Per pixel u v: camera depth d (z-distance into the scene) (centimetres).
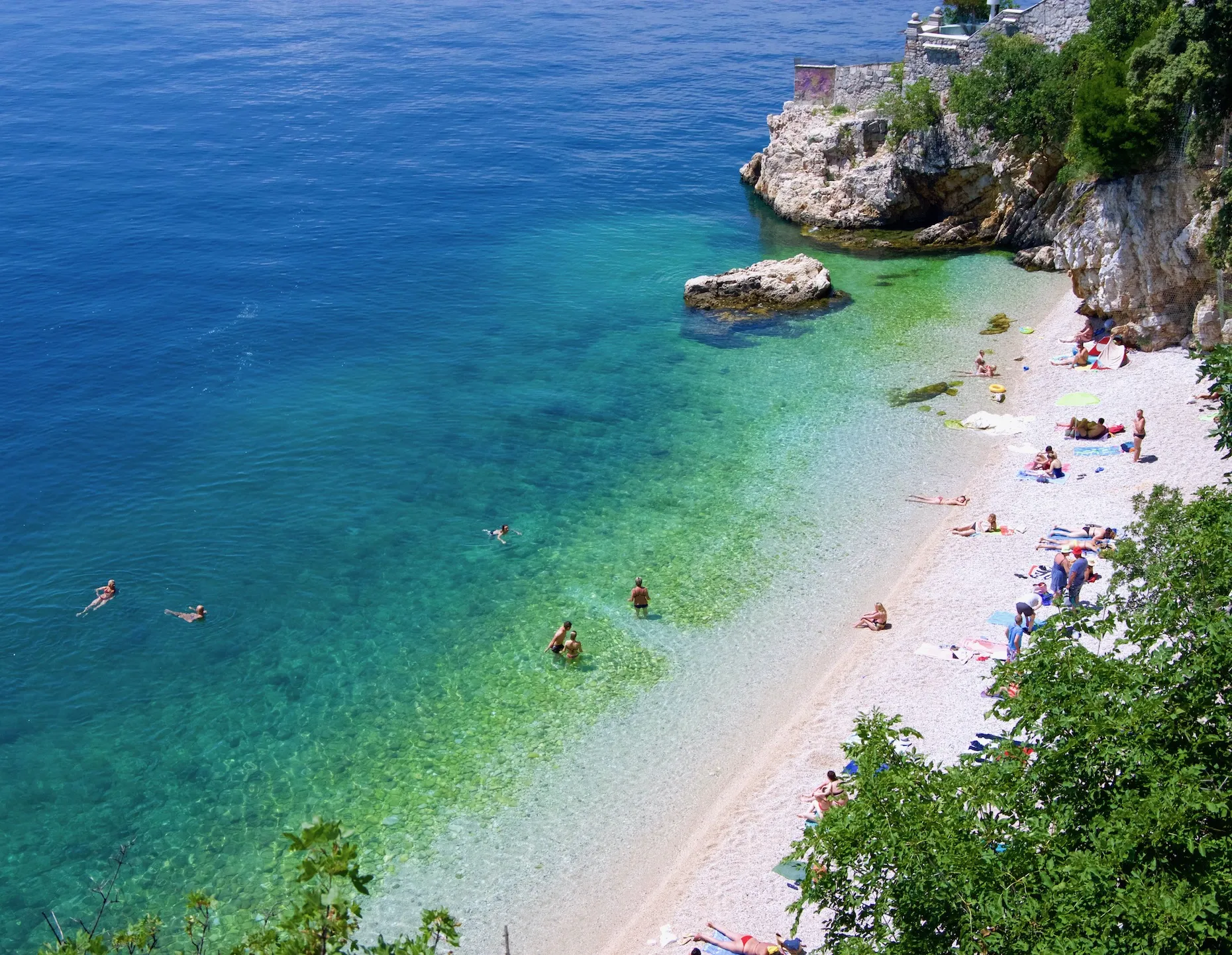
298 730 3259
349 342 6222
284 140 10894
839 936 1861
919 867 1664
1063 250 5528
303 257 7644
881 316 6269
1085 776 1781
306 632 3728
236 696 3416
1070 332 5625
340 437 5125
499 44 16388
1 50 15138
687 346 6062
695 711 3284
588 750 3152
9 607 3881
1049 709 1842
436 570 4075
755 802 2906
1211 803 1591
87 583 4016
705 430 5075
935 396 5203
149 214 8538
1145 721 1745
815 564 3975
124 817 2938
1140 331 5156
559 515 4416
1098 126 4941
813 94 8300
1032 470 4372
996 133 6781
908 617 3603
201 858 2791
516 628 3709
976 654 3353
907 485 4456
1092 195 5259
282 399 5519
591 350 6066
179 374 5806
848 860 1736
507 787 3025
